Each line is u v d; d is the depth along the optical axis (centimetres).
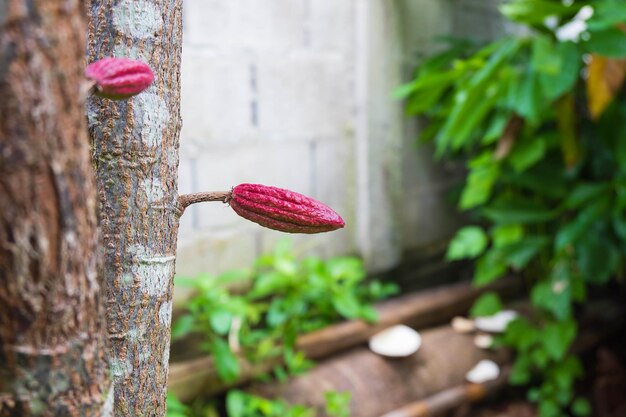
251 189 91
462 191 291
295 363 219
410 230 291
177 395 201
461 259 320
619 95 238
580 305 298
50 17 69
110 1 90
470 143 273
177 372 201
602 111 233
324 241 259
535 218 252
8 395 73
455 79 239
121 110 90
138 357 93
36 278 71
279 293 247
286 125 239
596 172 257
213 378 210
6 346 72
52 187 71
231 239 229
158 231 92
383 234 275
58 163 71
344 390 223
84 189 73
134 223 91
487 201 301
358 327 242
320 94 249
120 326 91
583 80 246
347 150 262
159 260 92
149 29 91
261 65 228
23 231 71
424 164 294
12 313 72
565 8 204
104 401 76
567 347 259
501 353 268
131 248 91
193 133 211
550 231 275
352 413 219
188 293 217
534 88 207
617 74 204
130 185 91
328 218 89
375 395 228
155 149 92
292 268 227
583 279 255
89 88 76
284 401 212
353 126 263
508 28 326
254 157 231
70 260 72
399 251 282
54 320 73
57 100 70
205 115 214
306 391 218
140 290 92
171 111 93
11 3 68
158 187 92
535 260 296
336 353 241
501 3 319
